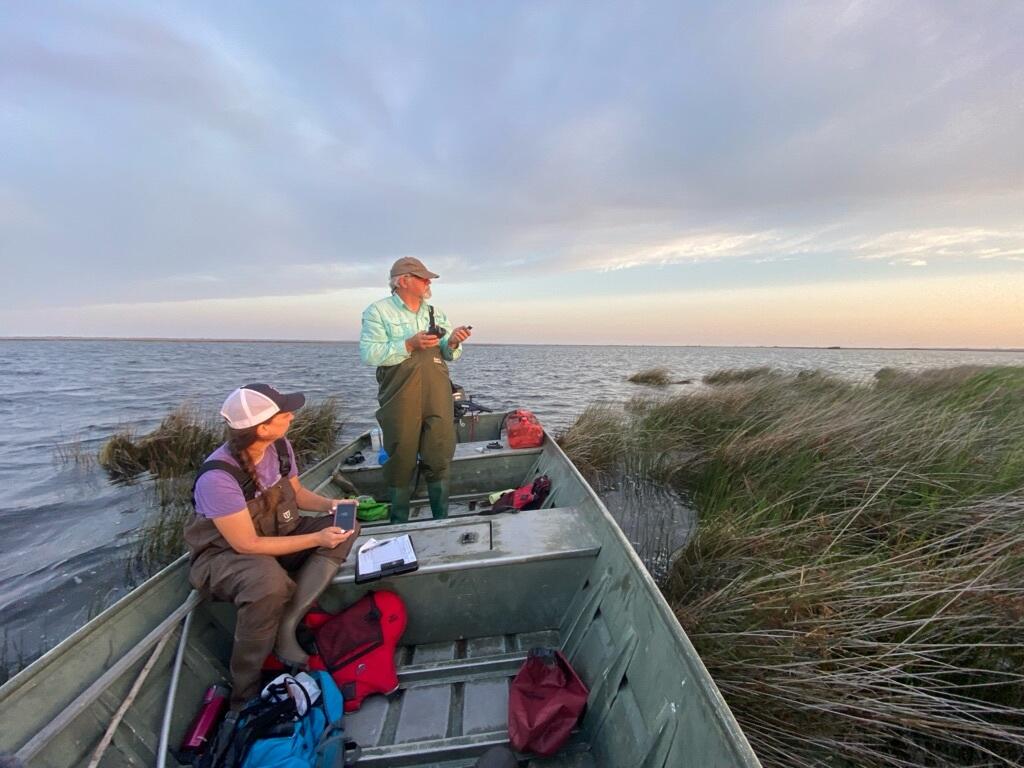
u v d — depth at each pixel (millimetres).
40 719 1455
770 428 6211
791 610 2486
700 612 2691
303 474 3764
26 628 3543
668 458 6570
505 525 2775
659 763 1474
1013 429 4699
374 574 2320
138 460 7637
